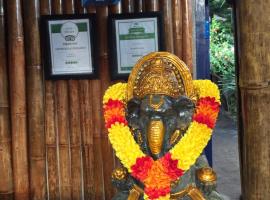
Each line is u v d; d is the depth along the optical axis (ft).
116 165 10.93
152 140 5.65
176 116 5.93
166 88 5.86
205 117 6.02
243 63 6.48
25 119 10.81
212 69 32.30
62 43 10.53
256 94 6.41
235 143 23.38
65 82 10.78
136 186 6.20
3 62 10.61
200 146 5.94
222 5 26.68
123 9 10.59
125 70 10.48
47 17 10.46
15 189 10.96
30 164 10.96
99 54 10.63
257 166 6.54
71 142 10.92
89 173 10.94
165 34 10.48
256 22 6.25
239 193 14.14
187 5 10.56
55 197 11.03
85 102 10.76
